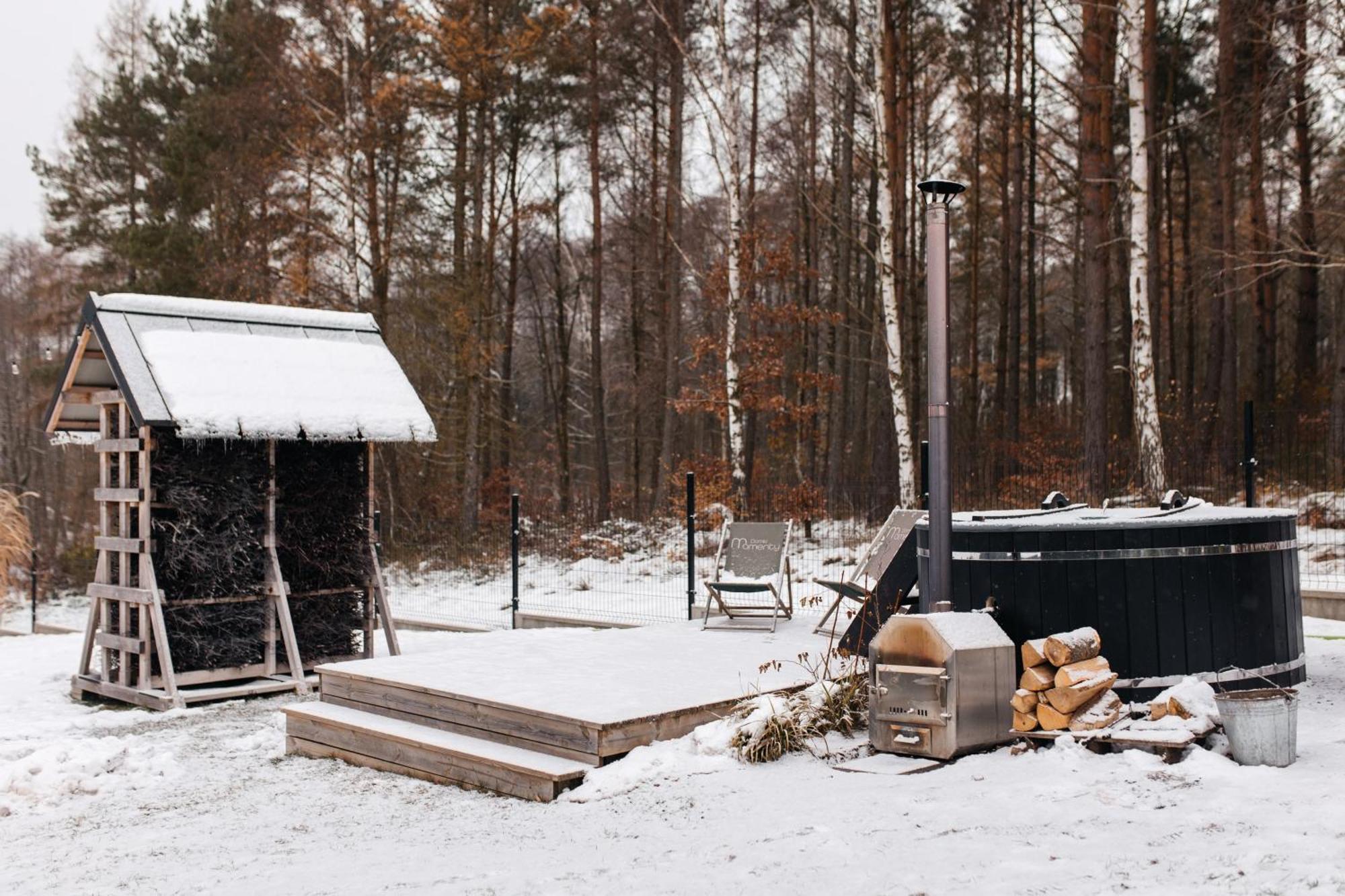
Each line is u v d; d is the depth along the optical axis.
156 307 11.26
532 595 18.84
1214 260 27.14
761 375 23.05
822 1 23.91
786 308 23.36
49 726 9.72
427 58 25.56
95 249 31.53
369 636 12.20
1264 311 23.80
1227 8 21.28
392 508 27.16
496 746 7.23
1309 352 23.73
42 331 32.50
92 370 11.52
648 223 30.64
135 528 10.99
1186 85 27.72
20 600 25.78
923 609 7.95
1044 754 6.05
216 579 11.01
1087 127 20.89
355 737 7.99
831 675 8.16
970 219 32.59
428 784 7.26
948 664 6.17
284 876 5.30
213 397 10.64
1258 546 7.40
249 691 10.96
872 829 5.03
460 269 26.34
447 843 5.73
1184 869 4.11
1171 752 5.64
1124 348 29.66
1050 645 6.34
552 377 38.16
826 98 28.41
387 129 25.17
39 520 33.50
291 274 24.88
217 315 11.62
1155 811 4.88
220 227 26.42
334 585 12.02
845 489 20.62
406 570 20.91
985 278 35.56
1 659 14.12
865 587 10.53
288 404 11.09
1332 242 26.16
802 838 5.00
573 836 5.57
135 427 10.82
